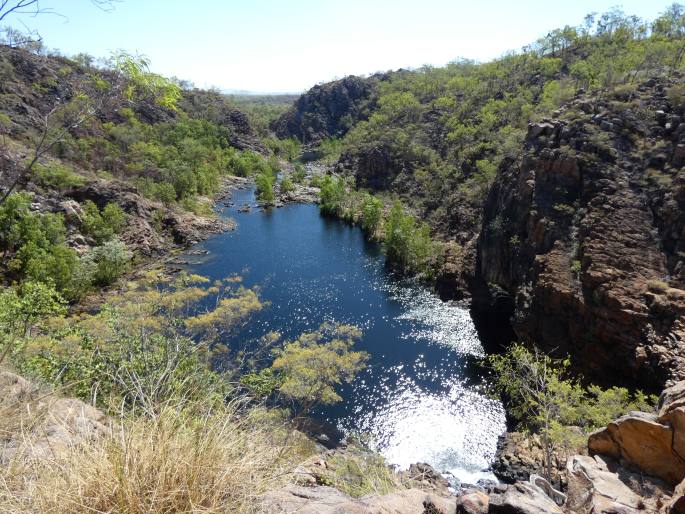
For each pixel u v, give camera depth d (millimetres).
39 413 3400
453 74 127438
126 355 10891
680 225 25891
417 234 47469
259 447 3363
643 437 6043
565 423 16266
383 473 9727
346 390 26656
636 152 30703
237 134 121438
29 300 14117
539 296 28016
